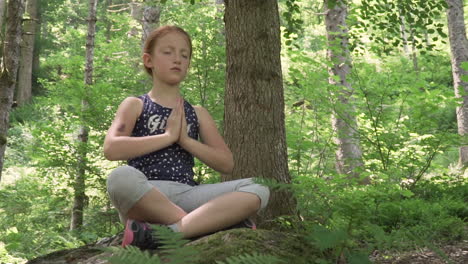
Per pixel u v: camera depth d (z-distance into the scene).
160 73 3.14
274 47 5.04
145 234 2.60
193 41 9.36
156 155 3.02
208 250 2.56
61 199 9.38
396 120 8.14
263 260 1.61
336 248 2.43
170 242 1.57
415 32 8.25
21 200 9.55
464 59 14.69
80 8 31.81
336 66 11.32
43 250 8.24
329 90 8.07
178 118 3.02
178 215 2.76
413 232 4.71
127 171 2.72
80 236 8.53
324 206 3.66
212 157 3.12
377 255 3.89
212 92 9.46
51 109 11.82
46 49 28.97
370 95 7.96
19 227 9.22
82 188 9.00
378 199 5.49
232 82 5.05
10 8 8.66
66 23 31.64
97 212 9.12
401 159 7.89
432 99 7.52
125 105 3.09
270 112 4.97
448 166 16.36
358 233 3.11
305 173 7.42
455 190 7.70
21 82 25.70
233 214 2.82
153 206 2.72
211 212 2.79
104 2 31.45
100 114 8.90
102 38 12.75
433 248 2.28
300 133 7.86
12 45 8.62
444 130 7.82
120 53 11.44
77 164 8.96
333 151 8.25
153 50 3.17
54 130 8.75
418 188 7.77
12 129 18.02
